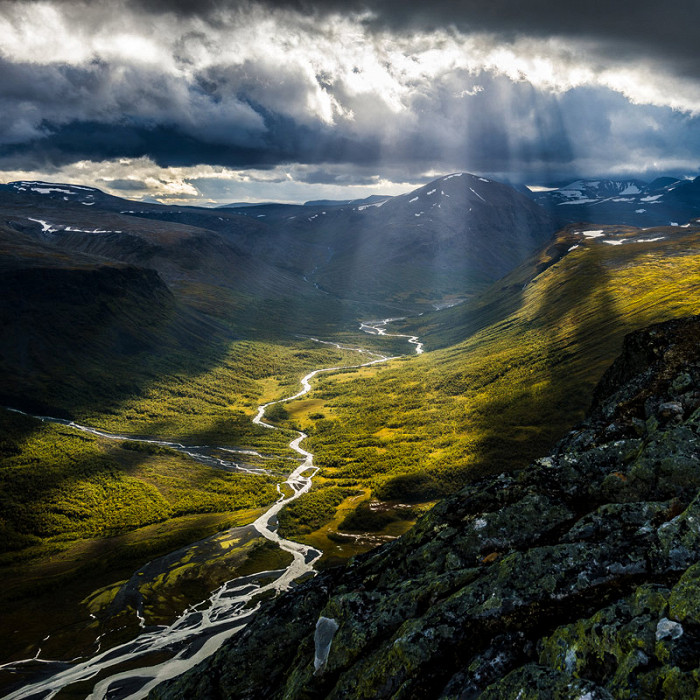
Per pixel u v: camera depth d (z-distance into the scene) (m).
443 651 15.18
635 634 12.38
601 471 20.28
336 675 17.14
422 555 20.11
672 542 14.92
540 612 15.00
